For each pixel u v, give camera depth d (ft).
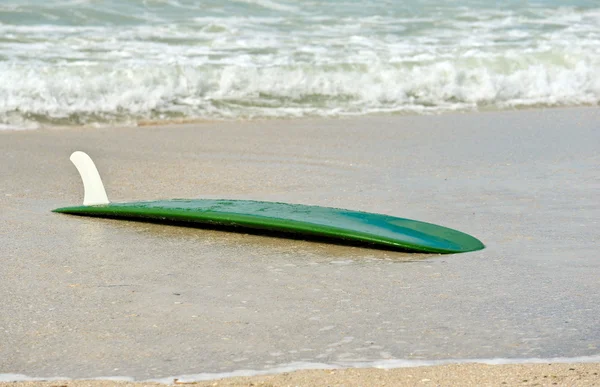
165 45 36.01
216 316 12.06
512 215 17.99
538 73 35.04
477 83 34.12
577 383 9.82
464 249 15.31
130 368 10.29
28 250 15.31
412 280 13.66
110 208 17.35
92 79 30.89
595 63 36.40
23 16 38.81
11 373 10.15
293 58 35.01
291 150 25.05
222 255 15.06
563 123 29.48
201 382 9.87
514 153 24.67
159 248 15.48
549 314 12.15
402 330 11.55
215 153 24.62
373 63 34.40
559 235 16.43
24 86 30.07
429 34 39.91
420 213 18.17
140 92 30.91
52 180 21.36
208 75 32.37
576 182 21.20
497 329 11.59
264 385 9.78
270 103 31.65
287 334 11.40
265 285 13.43
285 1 44.24
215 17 40.78
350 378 9.98
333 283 13.53
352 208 18.58
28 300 12.67
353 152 24.81
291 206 17.13
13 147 25.03
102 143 25.89
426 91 33.50
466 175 21.99
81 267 14.35
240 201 17.63
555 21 43.60
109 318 11.96
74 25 38.17
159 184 21.12
